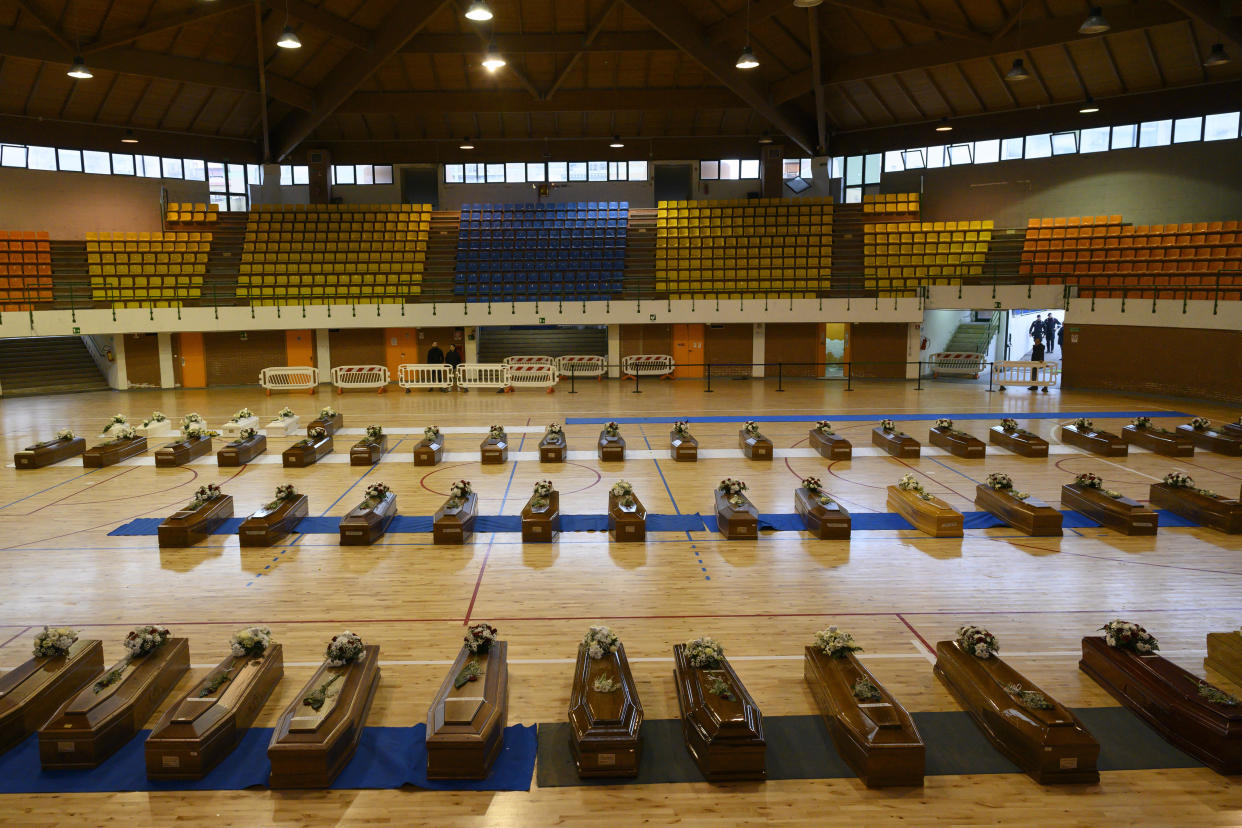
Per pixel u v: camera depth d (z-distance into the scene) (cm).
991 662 662
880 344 2725
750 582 934
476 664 658
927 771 579
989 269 2627
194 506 1127
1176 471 1419
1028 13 2033
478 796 553
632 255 2864
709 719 580
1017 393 2366
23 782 567
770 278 2744
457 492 1184
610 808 541
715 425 1861
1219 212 2362
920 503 1137
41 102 2403
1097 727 632
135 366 2552
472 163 3008
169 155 2708
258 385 2645
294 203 3056
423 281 2750
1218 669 718
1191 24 2056
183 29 2133
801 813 535
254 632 698
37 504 1253
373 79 2556
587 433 1773
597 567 985
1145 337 2297
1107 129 2528
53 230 2612
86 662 700
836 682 640
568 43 2267
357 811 538
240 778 570
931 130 2739
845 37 2311
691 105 2684
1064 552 1027
